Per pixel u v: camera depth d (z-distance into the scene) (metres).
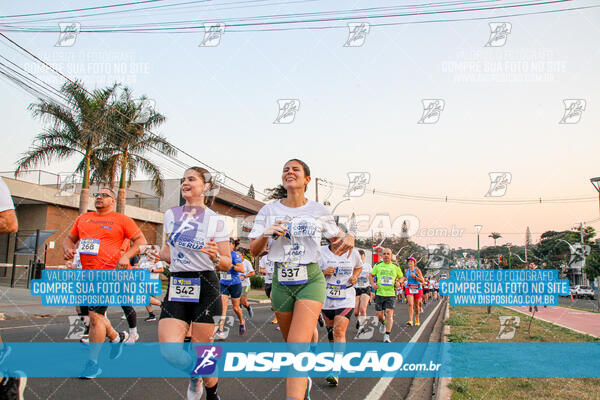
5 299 12.23
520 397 3.92
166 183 26.22
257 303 18.22
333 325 5.40
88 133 17.08
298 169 3.34
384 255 7.97
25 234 19.36
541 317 13.05
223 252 3.45
